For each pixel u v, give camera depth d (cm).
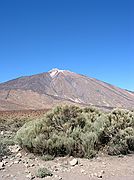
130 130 1382
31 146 1263
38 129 1318
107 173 977
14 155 1237
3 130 2198
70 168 1030
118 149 1273
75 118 1383
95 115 1548
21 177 917
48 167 1037
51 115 1409
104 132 1334
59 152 1223
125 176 952
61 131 1316
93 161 1144
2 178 907
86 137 1251
